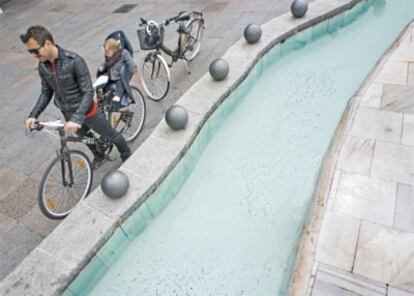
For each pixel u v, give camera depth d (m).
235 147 4.34
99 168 4.14
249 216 3.53
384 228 2.75
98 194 3.35
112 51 3.82
